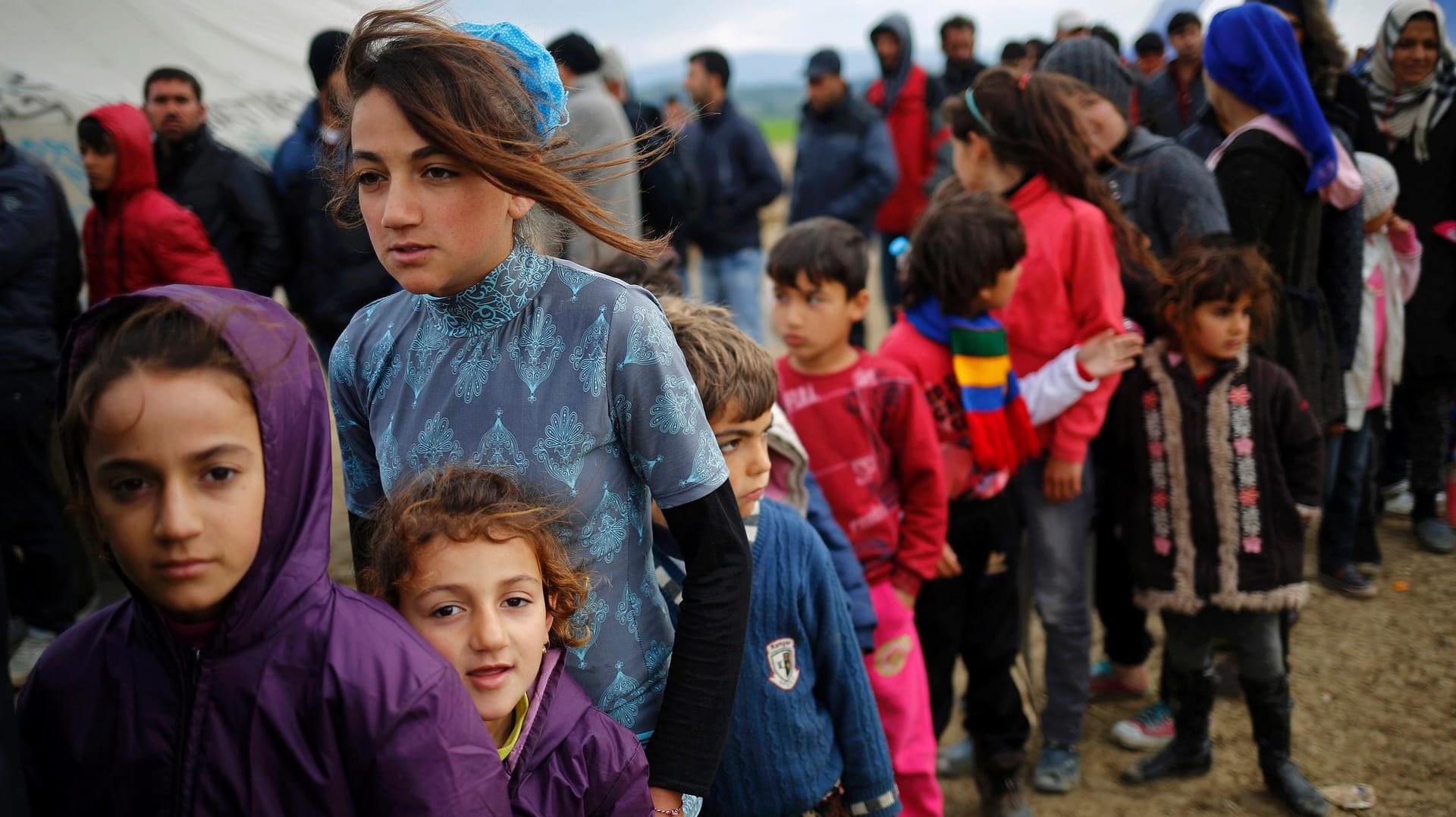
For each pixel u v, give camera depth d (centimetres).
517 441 133
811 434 245
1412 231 390
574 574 132
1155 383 274
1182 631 283
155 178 382
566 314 134
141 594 105
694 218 600
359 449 155
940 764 310
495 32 129
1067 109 284
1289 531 268
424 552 125
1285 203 321
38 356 341
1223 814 284
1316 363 335
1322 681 346
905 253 283
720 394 168
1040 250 280
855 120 643
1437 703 329
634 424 134
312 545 107
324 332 424
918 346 265
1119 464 284
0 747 95
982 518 265
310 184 407
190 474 98
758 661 178
